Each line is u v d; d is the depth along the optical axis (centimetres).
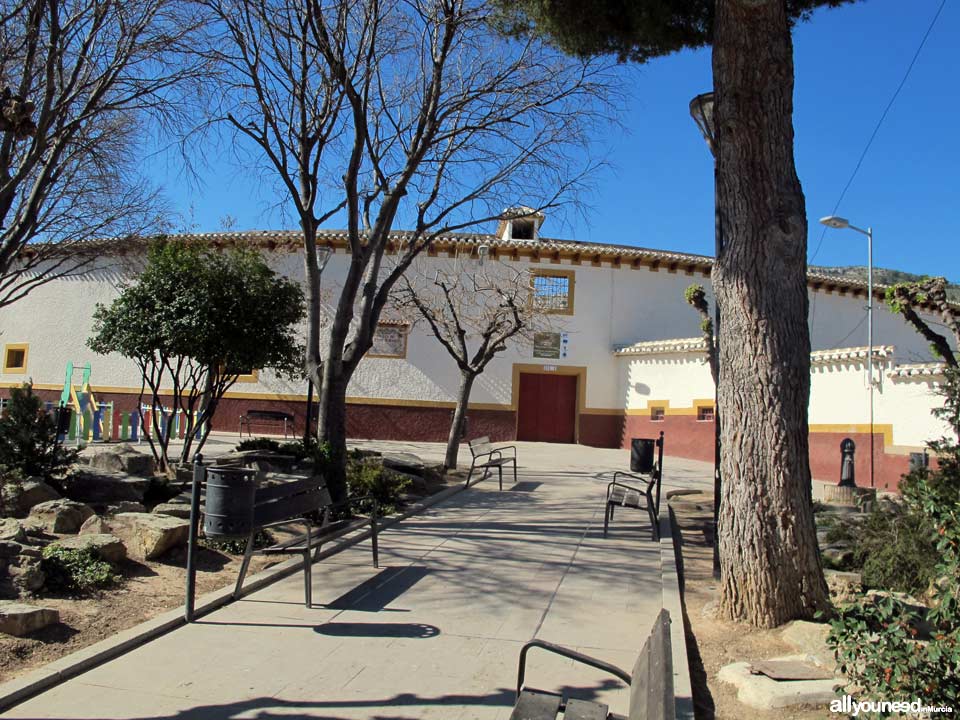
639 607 635
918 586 618
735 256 598
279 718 400
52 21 857
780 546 564
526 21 1020
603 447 2420
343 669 472
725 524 594
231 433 2391
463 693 443
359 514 981
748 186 598
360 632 544
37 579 537
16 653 452
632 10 834
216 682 443
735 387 590
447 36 1032
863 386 1781
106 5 907
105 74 955
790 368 578
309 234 1052
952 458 693
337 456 984
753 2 585
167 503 811
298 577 688
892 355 1719
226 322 1082
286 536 802
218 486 558
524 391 2469
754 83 601
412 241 1140
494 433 2417
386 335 2453
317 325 1059
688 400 2186
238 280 1113
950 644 332
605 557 818
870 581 644
